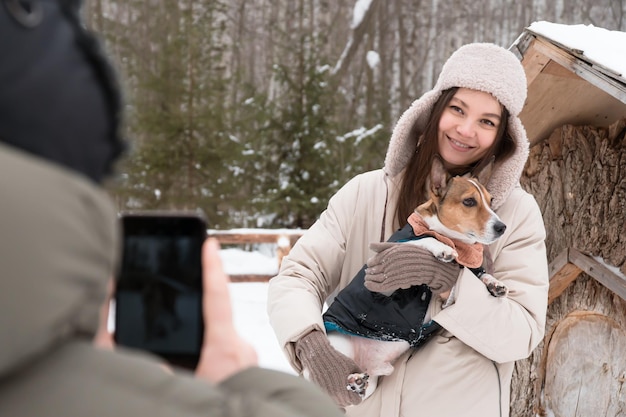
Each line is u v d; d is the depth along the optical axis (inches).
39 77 21.0
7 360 18.7
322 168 501.7
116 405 21.1
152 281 30.2
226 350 29.6
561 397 148.2
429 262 83.7
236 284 341.7
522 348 84.5
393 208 96.8
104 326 28.9
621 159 138.3
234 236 337.7
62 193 19.9
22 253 18.6
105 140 23.6
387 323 87.8
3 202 18.6
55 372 20.9
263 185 503.2
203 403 22.6
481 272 87.4
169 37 561.6
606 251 138.1
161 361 30.0
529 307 87.2
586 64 120.2
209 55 515.2
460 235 90.4
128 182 469.1
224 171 487.2
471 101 91.4
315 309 88.9
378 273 84.0
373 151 525.7
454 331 83.0
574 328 147.4
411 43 721.0
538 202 152.0
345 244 97.6
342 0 742.5
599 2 769.6
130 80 535.8
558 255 147.4
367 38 725.9
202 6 650.2
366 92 693.9
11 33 20.7
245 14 741.9
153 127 472.7
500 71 89.7
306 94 507.5
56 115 21.3
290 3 749.9
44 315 18.9
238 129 519.2
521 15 778.2
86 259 20.2
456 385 84.8
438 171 93.7
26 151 20.9
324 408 26.0
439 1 772.6
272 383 26.5
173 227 30.5
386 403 88.3
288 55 592.4
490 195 93.3
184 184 481.7
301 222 500.1
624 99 111.9
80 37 22.8
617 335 140.5
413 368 87.7
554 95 141.3
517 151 93.4
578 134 145.7
